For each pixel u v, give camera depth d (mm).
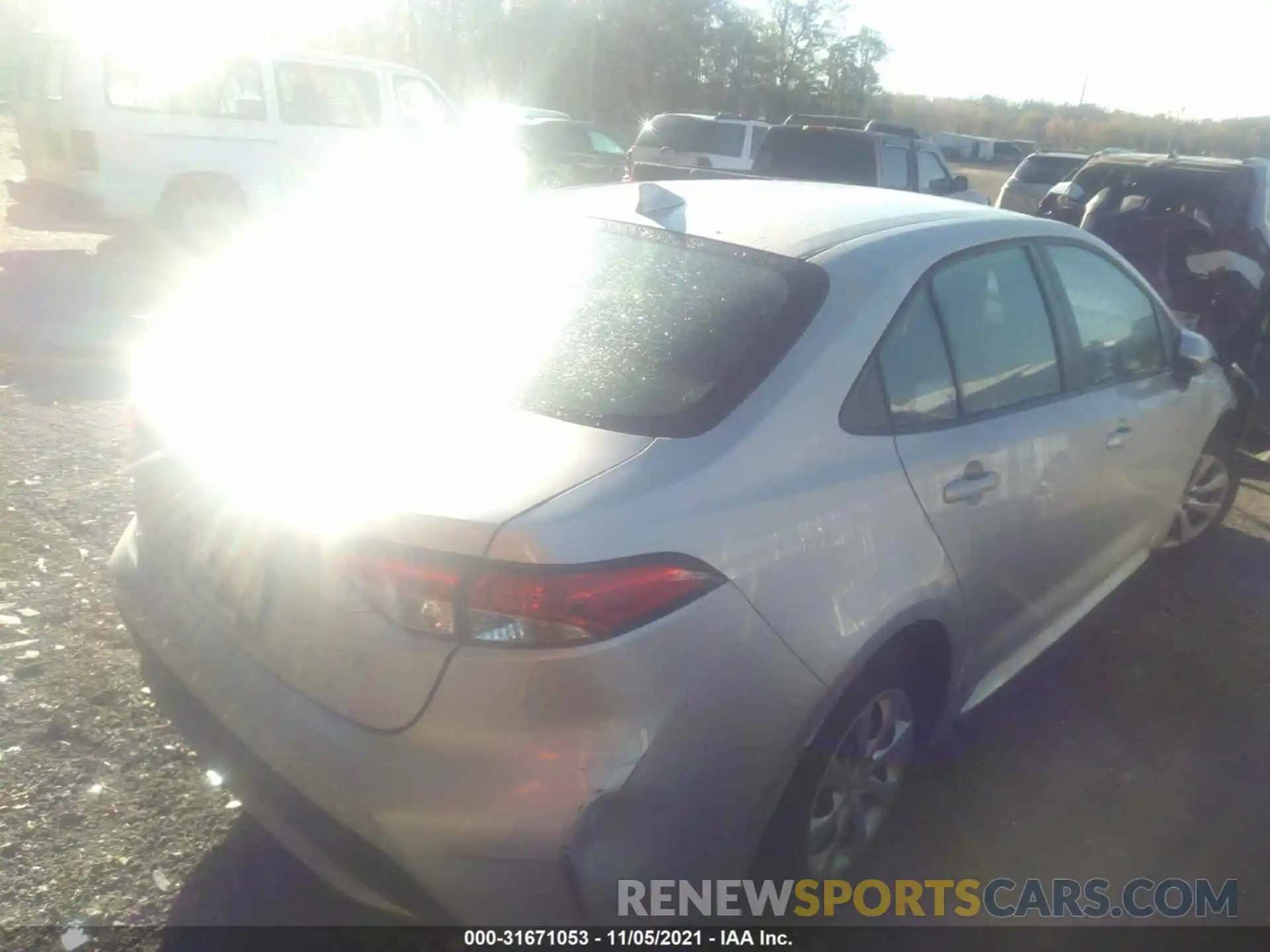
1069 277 3682
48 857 2838
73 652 3746
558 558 2041
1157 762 3670
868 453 2648
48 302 8844
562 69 43719
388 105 11477
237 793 2488
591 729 2082
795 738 2438
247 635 2414
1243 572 5285
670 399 2475
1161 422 4141
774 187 3635
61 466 5371
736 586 2270
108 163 9555
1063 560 3656
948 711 3168
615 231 3111
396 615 2094
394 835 2141
